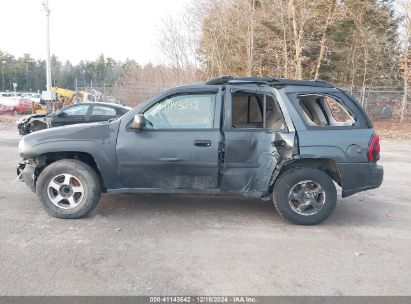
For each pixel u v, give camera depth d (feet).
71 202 16.28
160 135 15.99
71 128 16.43
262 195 16.55
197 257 12.84
